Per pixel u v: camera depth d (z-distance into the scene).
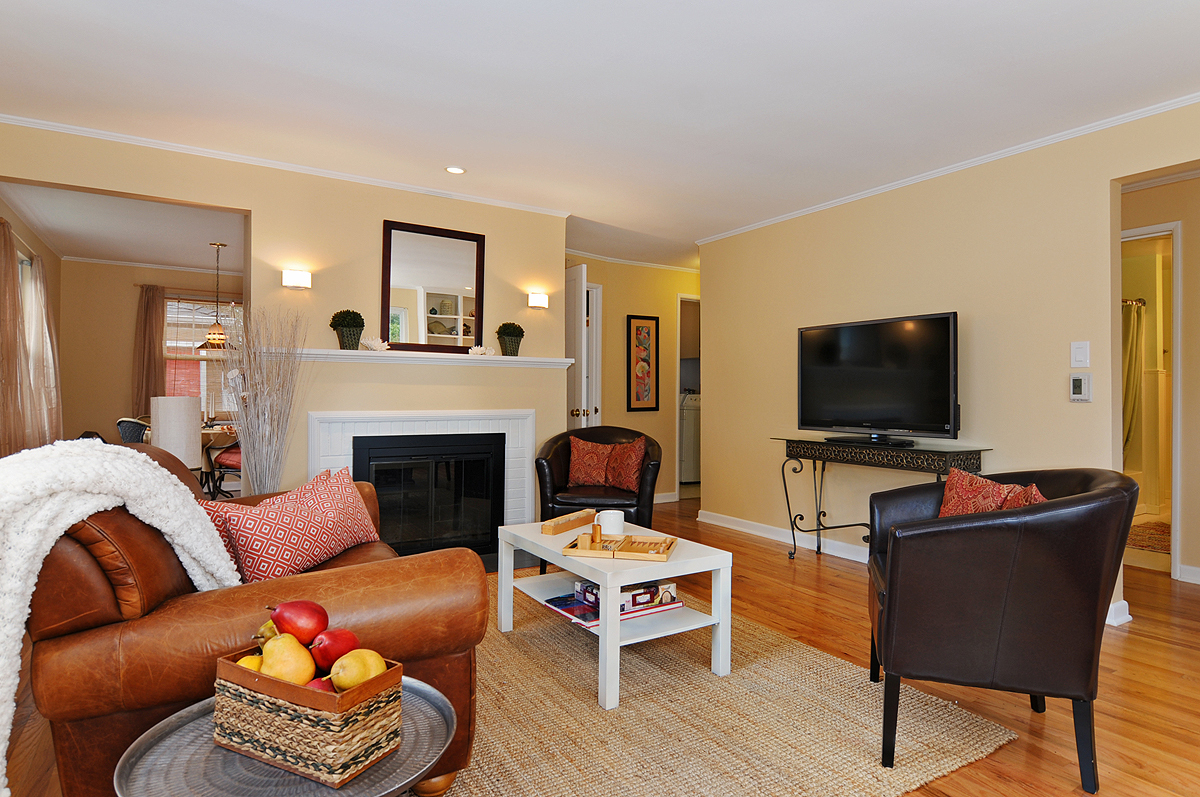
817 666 2.66
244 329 3.73
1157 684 2.51
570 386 5.55
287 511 2.08
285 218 3.98
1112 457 3.23
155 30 2.50
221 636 1.36
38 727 2.15
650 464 4.01
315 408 4.00
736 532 5.24
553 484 4.10
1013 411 3.62
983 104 3.10
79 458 1.32
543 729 2.13
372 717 1.12
